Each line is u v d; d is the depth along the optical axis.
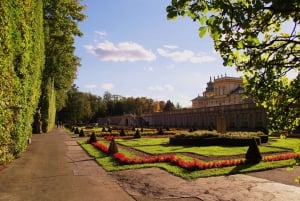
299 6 3.35
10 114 13.55
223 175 12.72
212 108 79.56
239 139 26.14
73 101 127.69
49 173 13.37
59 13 38.41
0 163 13.55
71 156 19.61
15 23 14.05
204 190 10.22
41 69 27.84
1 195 9.48
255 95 4.24
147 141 32.81
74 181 11.77
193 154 20.05
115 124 137.88
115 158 17.56
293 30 3.82
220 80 120.94
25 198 9.18
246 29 3.70
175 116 101.88
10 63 13.12
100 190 10.34
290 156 16.70
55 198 9.23
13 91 14.59
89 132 53.56
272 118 4.34
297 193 9.69
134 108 162.12
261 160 15.72
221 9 3.57
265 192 9.84
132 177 12.61
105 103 163.12
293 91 4.15
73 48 43.56
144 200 9.10
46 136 41.38
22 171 13.55
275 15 3.77
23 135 17.53
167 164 15.62
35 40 21.31
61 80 58.66
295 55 4.03
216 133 28.86
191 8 3.76
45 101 48.00
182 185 11.04
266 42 4.07
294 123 4.28
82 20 40.28
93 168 14.98
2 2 11.63
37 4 22.66
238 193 9.75
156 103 172.62
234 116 70.25
